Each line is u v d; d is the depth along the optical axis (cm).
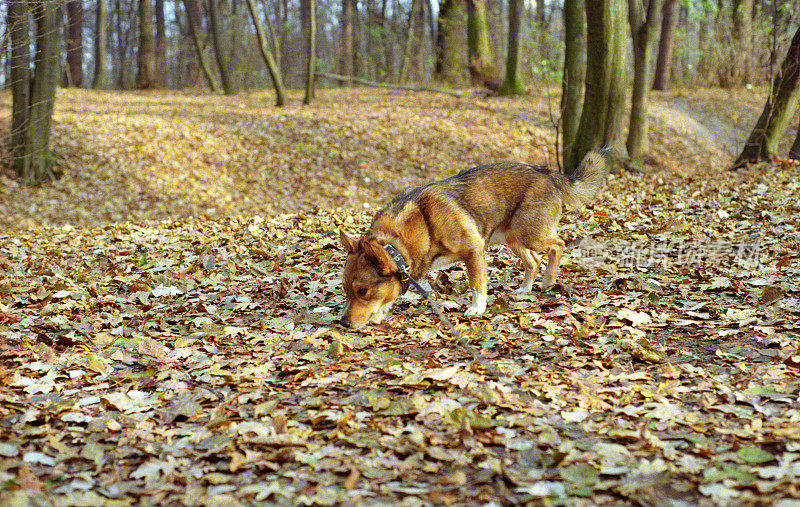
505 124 1967
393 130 1897
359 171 1712
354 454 306
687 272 596
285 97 2192
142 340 466
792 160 1251
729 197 920
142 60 2923
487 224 521
